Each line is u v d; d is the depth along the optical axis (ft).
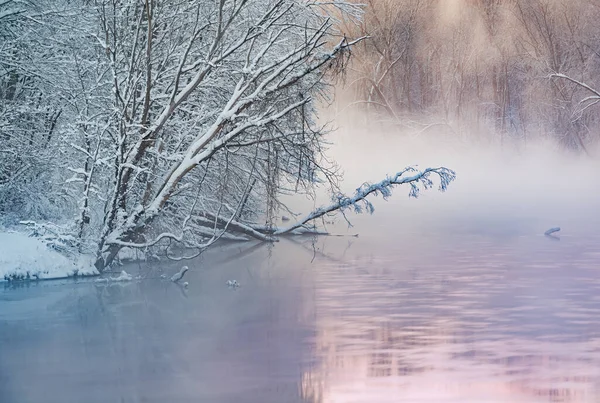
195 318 78.28
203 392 56.13
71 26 110.63
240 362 63.10
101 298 88.43
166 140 111.86
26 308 83.56
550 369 59.88
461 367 60.64
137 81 102.37
